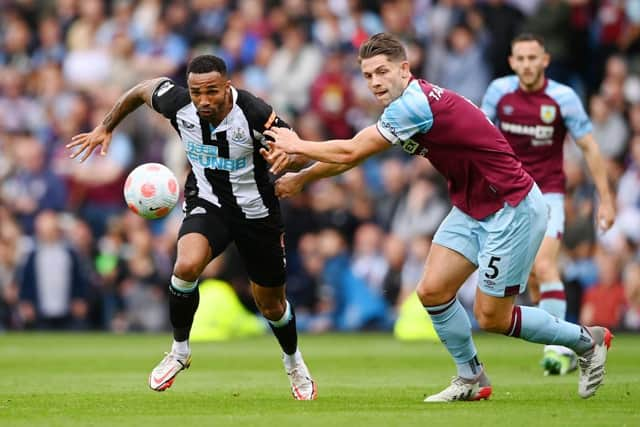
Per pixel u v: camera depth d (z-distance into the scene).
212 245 28.05
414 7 73.38
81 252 65.44
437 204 63.97
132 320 64.50
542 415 24.47
